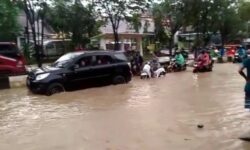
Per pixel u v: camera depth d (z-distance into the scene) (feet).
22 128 32.83
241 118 33.83
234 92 49.16
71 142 27.76
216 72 81.05
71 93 53.16
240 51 111.45
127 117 35.63
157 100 45.09
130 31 144.77
